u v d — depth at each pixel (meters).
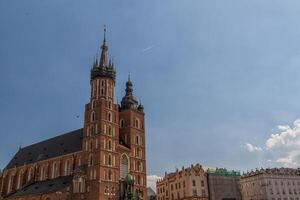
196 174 145.62
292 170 161.00
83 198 106.62
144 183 123.88
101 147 110.31
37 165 138.75
